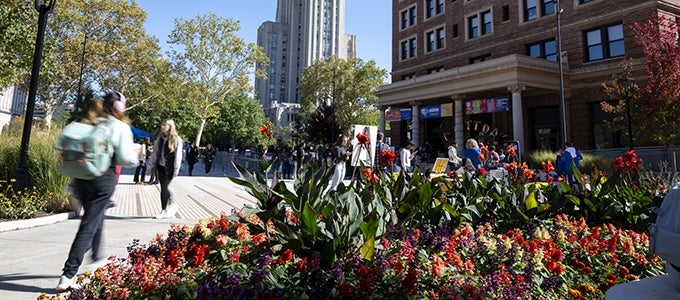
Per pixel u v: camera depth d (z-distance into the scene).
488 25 30.05
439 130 32.38
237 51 44.28
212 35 42.97
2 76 11.29
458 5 32.22
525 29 27.11
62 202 7.32
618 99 19.88
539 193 5.61
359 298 2.51
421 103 30.48
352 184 4.31
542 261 3.49
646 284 2.12
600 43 23.33
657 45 17.50
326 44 148.00
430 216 4.61
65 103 37.12
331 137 42.12
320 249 3.18
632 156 5.93
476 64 24.64
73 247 3.42
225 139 84.88
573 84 24.17
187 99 43.53
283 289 2.58
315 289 2.58
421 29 35.72
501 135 27.02
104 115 3.75
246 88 46.34
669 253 1.92
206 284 2.44
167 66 39.00
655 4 20.77
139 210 8.31
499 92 26.23
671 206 1.98
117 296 2.61
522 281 2.88
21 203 6.71
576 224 4.98
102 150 3.55
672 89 16.52
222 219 4.20
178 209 8.55
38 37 7.81
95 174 3.51
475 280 2.91
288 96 148.00
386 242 3.49
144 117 61.59
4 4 10.52
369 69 52.69
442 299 2.60
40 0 7.95
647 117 17.17
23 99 32.81
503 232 4.84
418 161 23.22
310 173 3.99
